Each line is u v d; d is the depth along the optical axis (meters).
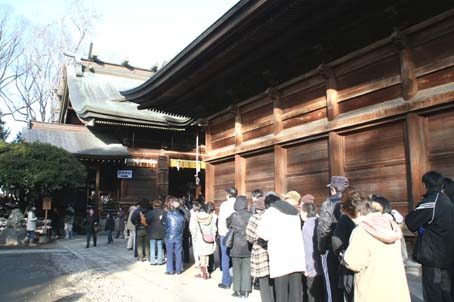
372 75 8.49
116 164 29.23
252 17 8.62
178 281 9.22
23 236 20.25
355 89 8.88
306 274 5.79
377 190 8.12
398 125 7.84
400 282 3.63
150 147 31.48
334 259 5.25
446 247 4.40
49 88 45.59
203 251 9.51
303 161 10.30
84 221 28.02
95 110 27.89
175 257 10.62
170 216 10.44
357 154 8.73
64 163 21.38
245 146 12.49
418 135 7.28
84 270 11.20
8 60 43.19
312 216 6.04
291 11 8.23
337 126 8.97
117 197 30.39
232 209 8.52
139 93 14.41
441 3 7.11
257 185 12.18
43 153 20.89
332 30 9.08
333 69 9.41
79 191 30.47
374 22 8.38
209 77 12.55
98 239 23.33
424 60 7.41
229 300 7.24
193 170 36.97
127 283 9.05
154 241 12.12
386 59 8.20
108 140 30.61
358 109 8.73
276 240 5.65
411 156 7.29
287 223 5.73
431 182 4.70
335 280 5.23
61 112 38.06
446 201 4.52
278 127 11.14
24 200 23.14
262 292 6.21
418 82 7.49
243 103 12.87
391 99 8.00
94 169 30.89
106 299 7.41
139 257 13.25
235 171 13.09
